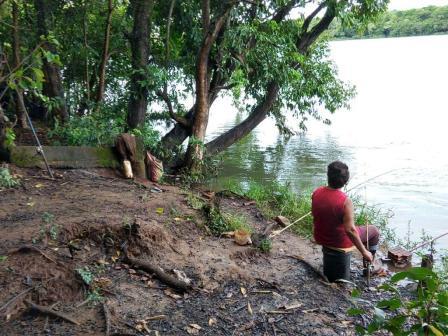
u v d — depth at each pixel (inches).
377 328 98.3
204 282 187.2
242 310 173.0
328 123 713.0
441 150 611.2
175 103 486.0
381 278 219.9
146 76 422.3
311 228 289.4
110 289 172.1
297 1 467.8
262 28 457.4
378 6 483.8
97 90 485.7
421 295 95.5
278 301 181.9
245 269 207.8
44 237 192.1
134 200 260.7
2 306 150.3
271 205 335.3
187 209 259.1
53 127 429.7
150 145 414.3
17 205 236.8
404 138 701.3
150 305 167.9
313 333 161.2
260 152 622.5
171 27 492.4
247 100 584.4
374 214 335.0
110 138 367.6
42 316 150.3
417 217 348.8
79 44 470.6
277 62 447.5
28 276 165.2
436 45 2117.4
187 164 434.9
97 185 288.0
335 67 756.6
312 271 212.7
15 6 391.5
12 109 475.8
